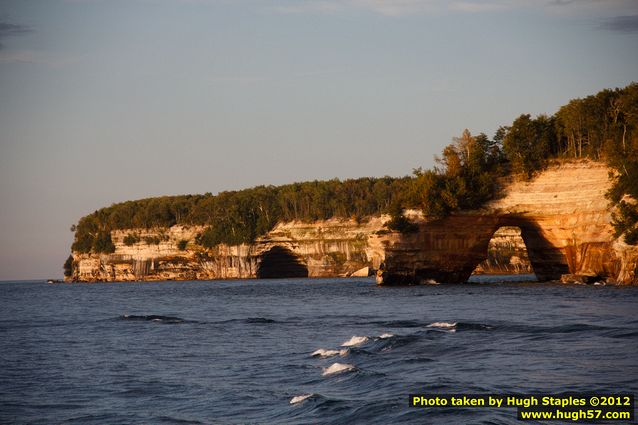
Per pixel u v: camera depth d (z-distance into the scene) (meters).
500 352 39.88
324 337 51.50
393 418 27.02
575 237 114.12
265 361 41.22
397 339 44.44
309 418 27.88
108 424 28.66
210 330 59.53
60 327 67.19
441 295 96.31
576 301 76.38
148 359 44.12
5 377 39.19
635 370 33.50
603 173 112.56
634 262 103.81
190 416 29.33
